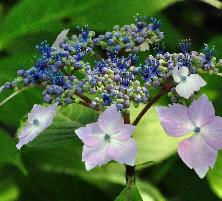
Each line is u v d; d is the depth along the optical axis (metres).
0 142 0.51
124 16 0.51
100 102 0.38
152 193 0.52
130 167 0.40
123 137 0.36
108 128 0.36
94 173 0.52
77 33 0.52
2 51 0.52
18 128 0.49
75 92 0.39
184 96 0.37
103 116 0.36
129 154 0.35
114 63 0.39
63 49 0.40
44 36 0.52
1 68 0.50
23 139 0.38
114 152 0.35
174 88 0.39
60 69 0.40
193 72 0.39
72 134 0.43
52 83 0.39
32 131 0.38
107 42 0.42
